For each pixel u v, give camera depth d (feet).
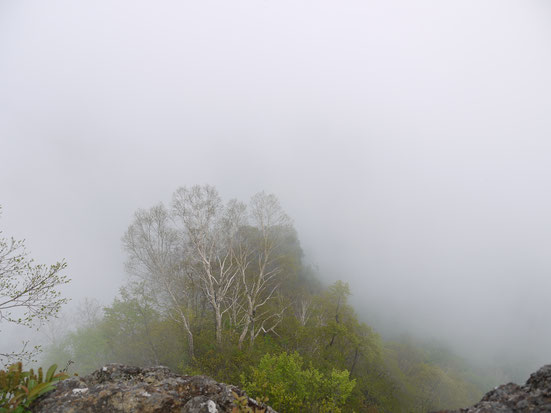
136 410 18.07
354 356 103.65
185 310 81.46
